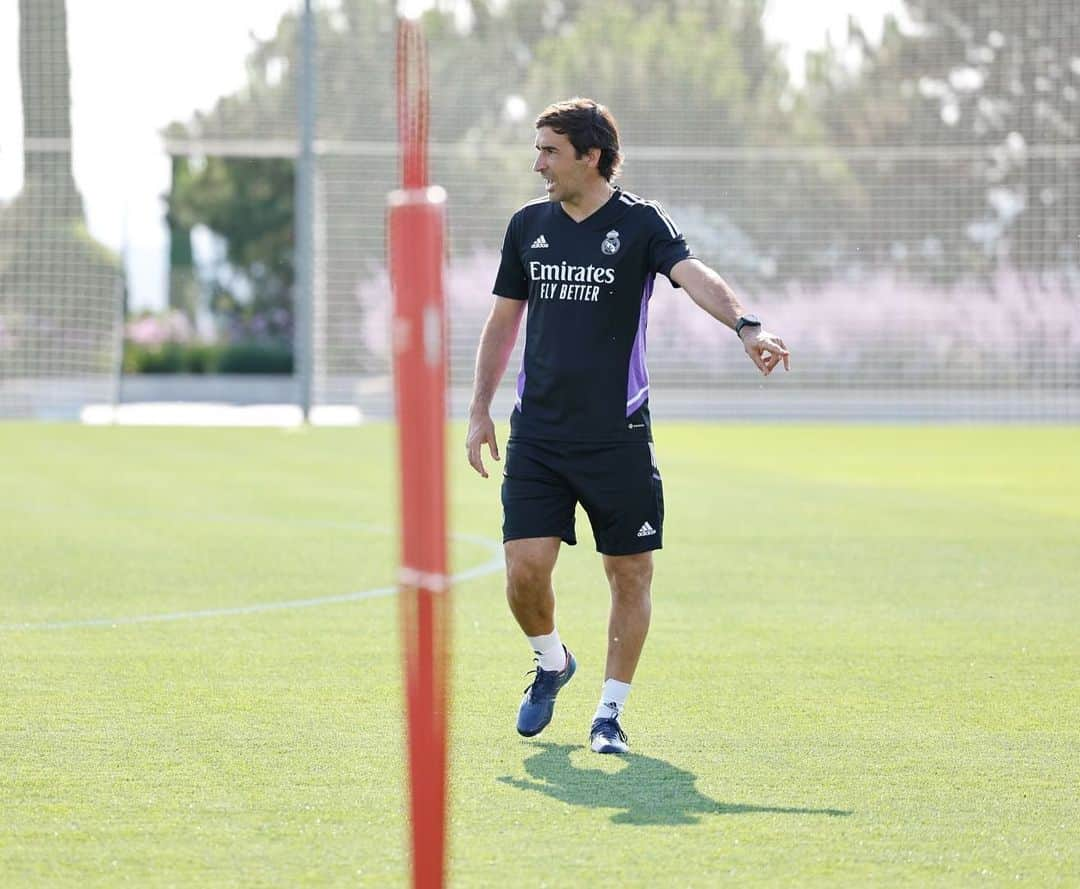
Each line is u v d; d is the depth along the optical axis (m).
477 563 19.84
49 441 42.62
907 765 9.78
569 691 12.20
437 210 5.34
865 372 54.25
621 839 8.12
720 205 54.81
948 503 27.58
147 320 86.12
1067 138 53.94
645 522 10.52
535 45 55.69
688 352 53.94
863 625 15.30
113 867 7.58
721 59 55.16
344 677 12.43
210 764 9.61
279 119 54.50
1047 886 7.42
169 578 18.23
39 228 54.59
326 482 31.25
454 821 8.44
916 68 54.66
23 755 9.80
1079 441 44.44
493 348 10.94
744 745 10.33
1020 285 53.97
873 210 54.50
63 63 53.75
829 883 7.42
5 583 17.72
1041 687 12.34
